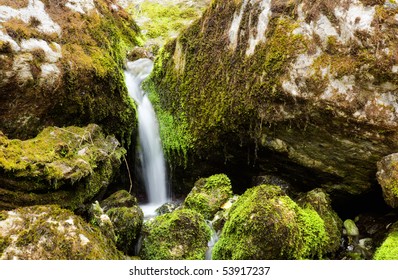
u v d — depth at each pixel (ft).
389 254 10.68
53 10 14.90
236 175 15.81
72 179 11.14
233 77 13.82
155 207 15.79
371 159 12.32
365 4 11.05
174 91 16.20
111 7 21.56
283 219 10.80
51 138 12.38
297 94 12.07
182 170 16.30
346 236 12.85
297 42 12.09
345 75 11.40
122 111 15.52
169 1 30.45
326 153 13.00
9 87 12.31
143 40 23.32
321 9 11.75
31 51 12.76
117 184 16.07
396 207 11.98
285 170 14.40
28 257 8.95
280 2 12.80
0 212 9.81
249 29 13.57
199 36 15.67
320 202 12.92
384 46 10.80
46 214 10.03
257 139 13.69
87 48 15.06
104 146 13.34
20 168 10.41
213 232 12.85
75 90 13.85
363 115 11.48
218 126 14.17
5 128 12.82
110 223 11.07
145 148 16.66
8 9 13.00
